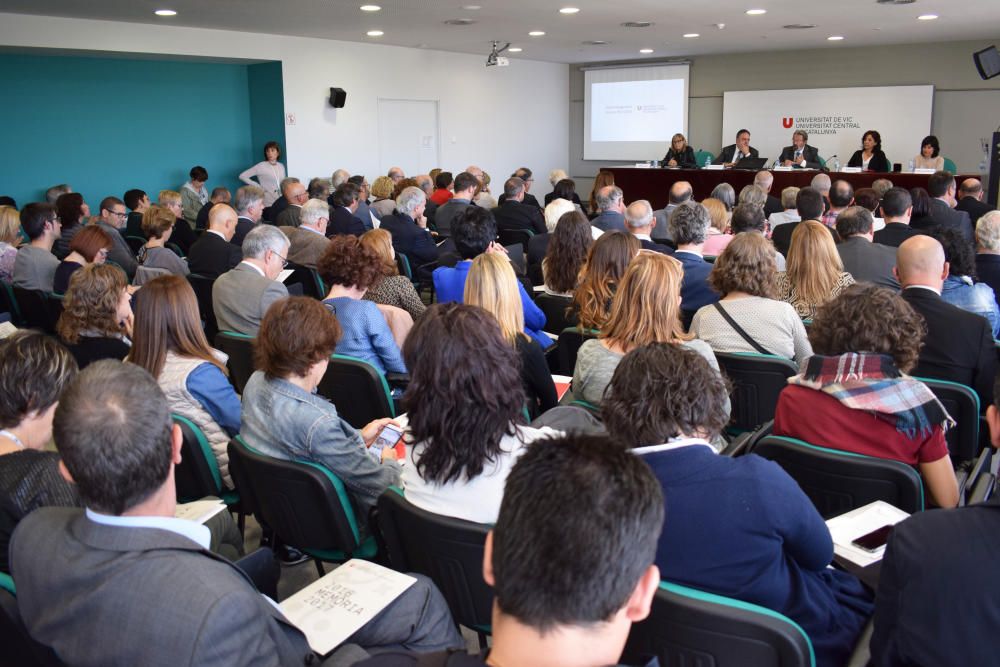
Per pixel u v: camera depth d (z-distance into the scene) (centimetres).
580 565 76
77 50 871
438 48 1188
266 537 255
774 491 138
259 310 351
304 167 1079
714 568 138
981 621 112
